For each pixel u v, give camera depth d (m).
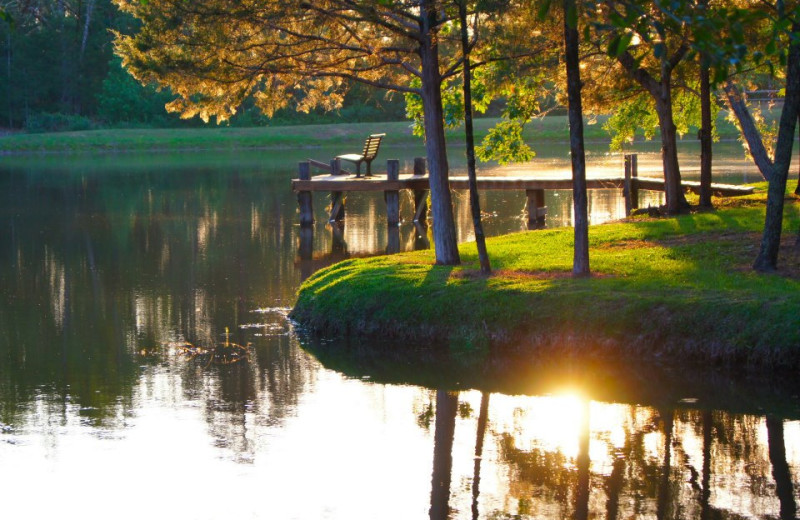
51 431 10.10
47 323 15.05
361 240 22.77
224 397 11.24
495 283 13.70
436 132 15.18
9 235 24.12
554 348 12.34
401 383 11.73
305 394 11.33
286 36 15.65
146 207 29.61
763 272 13.66
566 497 8.19
